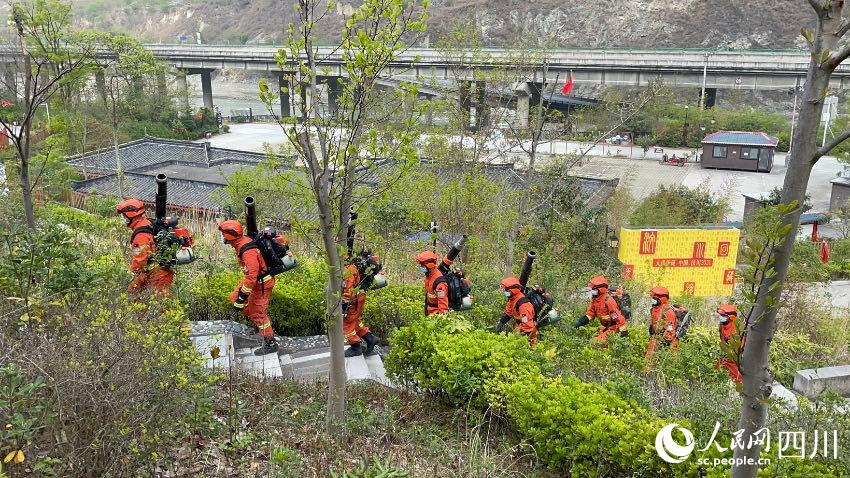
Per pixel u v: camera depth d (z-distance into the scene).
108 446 4.78
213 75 115.00
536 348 8.40
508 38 95.12
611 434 6.17
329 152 6.03
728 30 89.69
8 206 12.38
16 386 4.30
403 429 7.05
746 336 4.22
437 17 95.75
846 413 6.66
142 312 6.60
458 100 16.16
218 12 126.25
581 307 12.23
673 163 52.22
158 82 56.88
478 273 12.53
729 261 19.98
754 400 4.28
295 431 6.51
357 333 9.41
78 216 13.52
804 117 3.86
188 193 26.70
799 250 19.70
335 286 6.42
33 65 10.98
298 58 5.90
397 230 12.71
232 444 5.88
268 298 8.96
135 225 8.40
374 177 12.48
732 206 39.91
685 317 10.39
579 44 95.19
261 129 67.94
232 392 6.89
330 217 6.16
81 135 36.16
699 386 8.66
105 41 45.19
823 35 3.77
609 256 18.27
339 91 6.49
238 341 9.12
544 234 16.88
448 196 14.73
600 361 8.75
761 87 55.16
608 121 42.16
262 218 14.11
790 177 3.94
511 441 7.18
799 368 10.80
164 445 5.39
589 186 28.70
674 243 19.84
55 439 4.78
